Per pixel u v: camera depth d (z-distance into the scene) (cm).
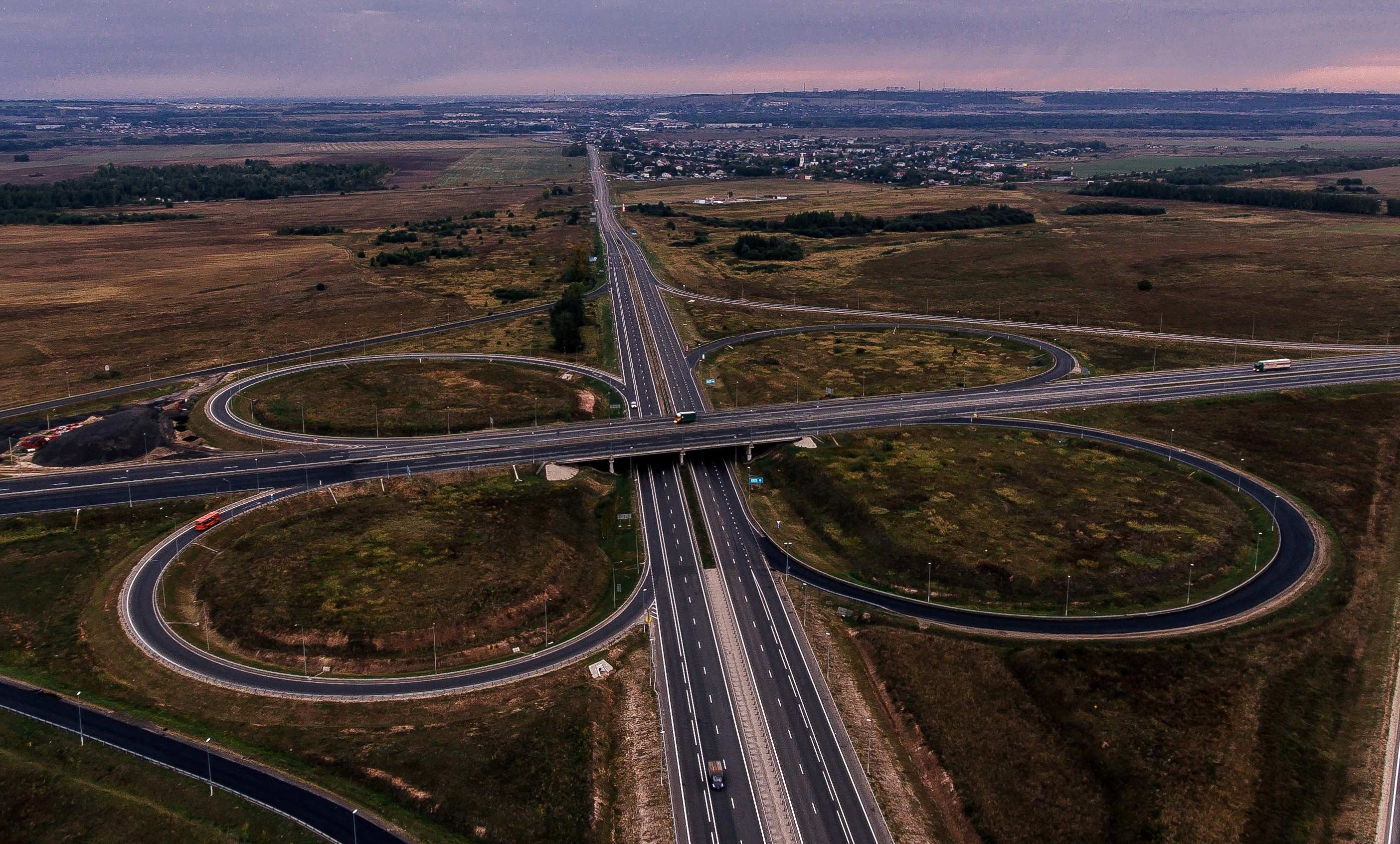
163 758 10431
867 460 18288
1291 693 11506
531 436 19725
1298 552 14788
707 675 12394
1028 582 13938
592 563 15300
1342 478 17212
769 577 14850
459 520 15925
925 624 13262
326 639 12594
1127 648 12325
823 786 10481
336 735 10900
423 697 11694
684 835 9819
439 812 9825
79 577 14125
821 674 12388
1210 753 10525
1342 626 12838
